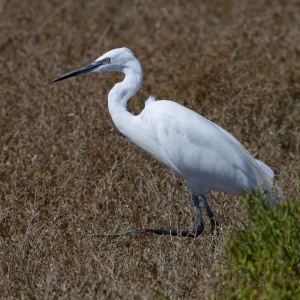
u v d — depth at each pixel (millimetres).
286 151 13656
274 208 9055
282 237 8242
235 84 15023
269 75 15648
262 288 8250
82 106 14164
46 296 8438
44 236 10086
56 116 14000
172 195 11422
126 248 9898
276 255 8109
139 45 18031
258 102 14391
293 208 8406
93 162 12469
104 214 10930
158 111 10562
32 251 9641
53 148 12938
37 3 22203
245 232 8445
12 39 18703
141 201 11453
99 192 11328
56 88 15156
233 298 7996
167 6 21828
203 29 19734
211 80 15242
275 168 12516
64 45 18562
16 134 13227
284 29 18578
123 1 22938
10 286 8938
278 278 8148
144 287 8758
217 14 21391
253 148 13062
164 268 9094
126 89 10891
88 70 11172
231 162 10297
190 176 10602
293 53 17141
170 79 15703
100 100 14453
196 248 9789
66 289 8617
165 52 17484
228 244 8461
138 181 12102
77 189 11609
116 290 8406
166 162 10758
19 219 10680
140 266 9391
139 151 12953
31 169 12117
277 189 10445
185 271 9016
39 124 13867
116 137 13219
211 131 10367
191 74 15562
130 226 10734
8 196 11211
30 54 17719
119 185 11672
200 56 16812
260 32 18297
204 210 11484
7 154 12805
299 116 14445
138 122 10727
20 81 15992
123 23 21000
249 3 21984
